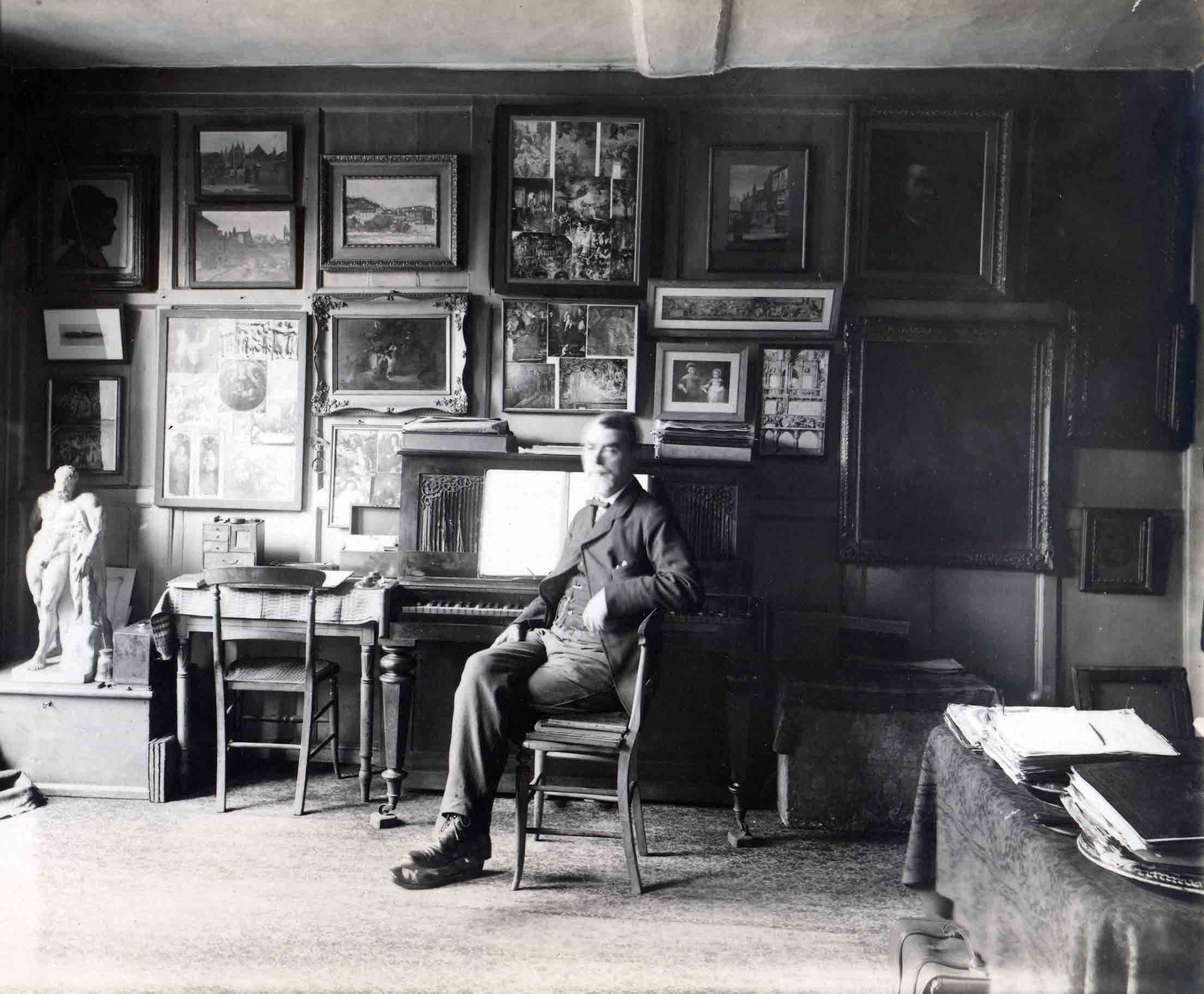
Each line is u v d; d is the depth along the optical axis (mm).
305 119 4410
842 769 3693
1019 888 1632
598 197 4320
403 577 4000
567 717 3209
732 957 2617
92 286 4434
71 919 2762
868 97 4262
